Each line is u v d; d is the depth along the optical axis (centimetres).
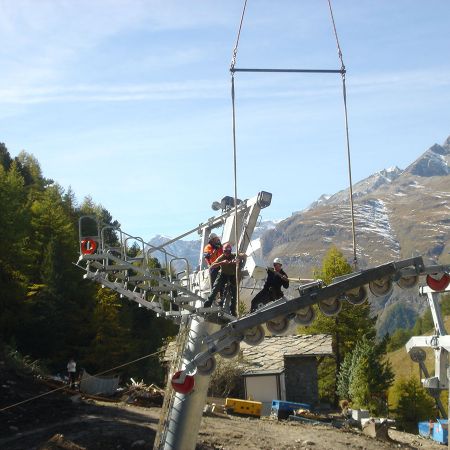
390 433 4025
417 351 3397
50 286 6056
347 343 6350
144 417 3084
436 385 3241
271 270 1587
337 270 6506
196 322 1716
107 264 1662
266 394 4512
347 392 5600
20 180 8331
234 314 1612
